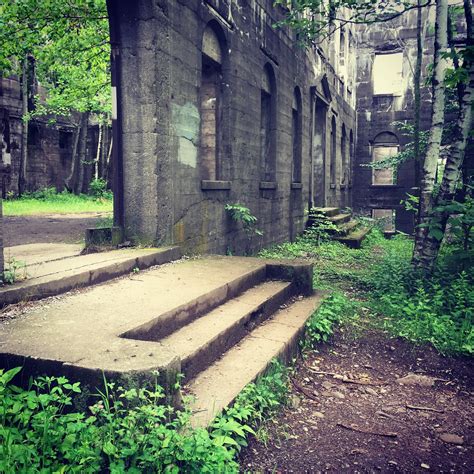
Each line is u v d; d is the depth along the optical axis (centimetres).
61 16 844
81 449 233
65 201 2239
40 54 994
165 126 644
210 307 480
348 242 1398
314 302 633
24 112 2164
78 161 2705
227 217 866
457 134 762
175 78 667
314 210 1496
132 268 548
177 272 568
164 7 631
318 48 1560
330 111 1772
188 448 245
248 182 970
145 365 271
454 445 346
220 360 400
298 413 382
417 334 571
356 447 335
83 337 319
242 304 512
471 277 741
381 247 1471
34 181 2472
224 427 278
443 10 772
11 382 284
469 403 420
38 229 1026
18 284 405
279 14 1146
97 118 2636
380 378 470
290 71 1252
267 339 462
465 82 716
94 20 903
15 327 338
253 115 988
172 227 671
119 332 332
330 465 310
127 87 626
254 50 979
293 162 1395
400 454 329
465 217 714
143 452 242
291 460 312
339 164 2012
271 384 386
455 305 654
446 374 486
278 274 668
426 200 788
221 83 855
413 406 408
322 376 466
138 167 632
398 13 864
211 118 859
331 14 908
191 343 377
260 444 325
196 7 721
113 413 263
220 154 859
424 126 2327
